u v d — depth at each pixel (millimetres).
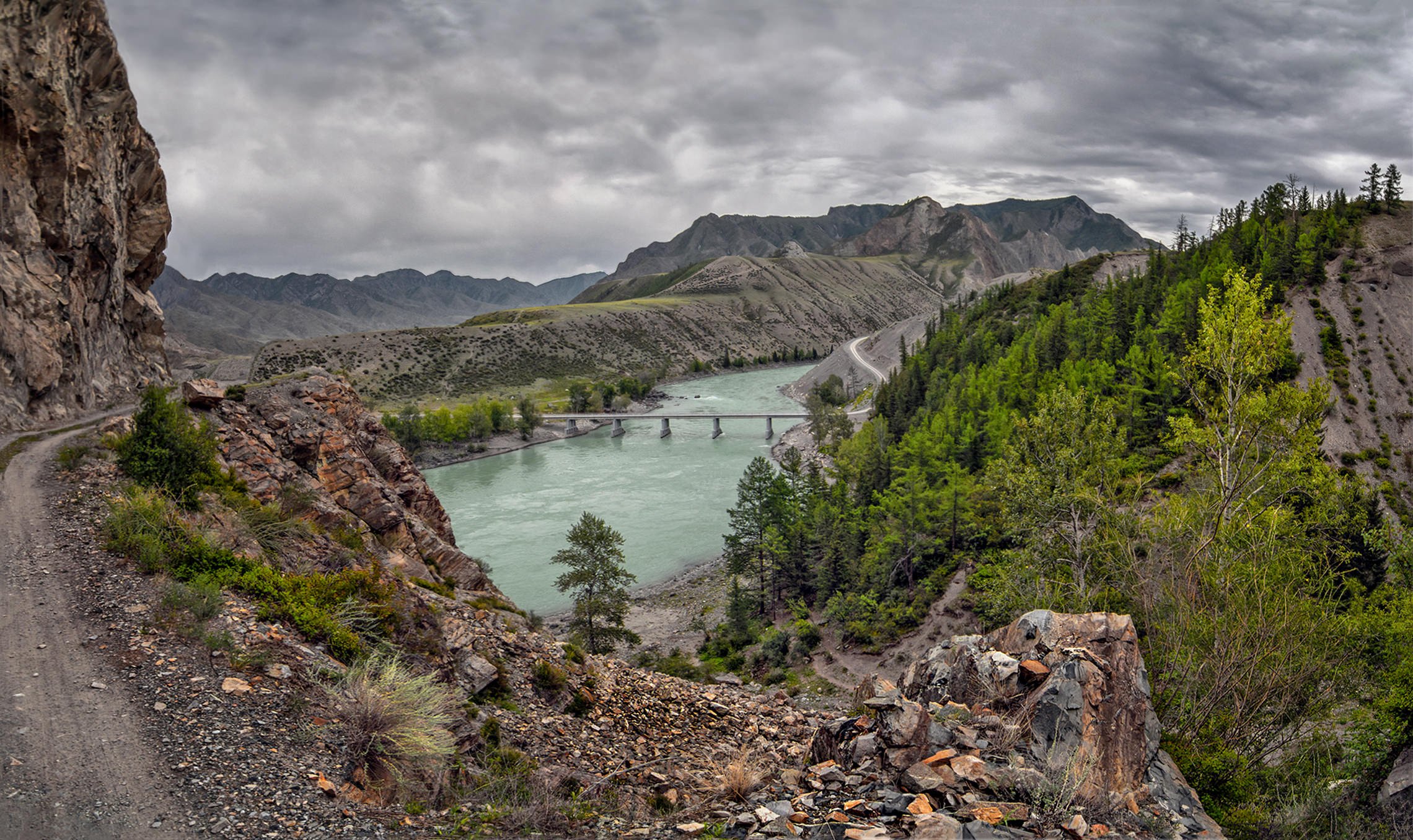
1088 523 31734
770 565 78062
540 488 130000
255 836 9383
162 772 10477
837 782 11602
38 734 11125
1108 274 189375
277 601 16797
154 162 58625
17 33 42156
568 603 75500
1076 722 11812
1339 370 94062
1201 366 32062
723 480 134500
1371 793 16531
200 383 28453
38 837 8977
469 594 29938
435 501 35500
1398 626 18234
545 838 10586
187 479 22359
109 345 51969
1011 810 9992
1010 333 152875
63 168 44031
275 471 26969
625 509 113938
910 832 9648
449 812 11352
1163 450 71312
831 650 59469
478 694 18812
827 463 135375
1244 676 17422
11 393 36844
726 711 23328
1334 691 18500
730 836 10258
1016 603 32562
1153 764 12367
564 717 19641
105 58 50344
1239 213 147250
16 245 40656
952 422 92812
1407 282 105750
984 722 12422
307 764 11289
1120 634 13688
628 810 13203
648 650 63688
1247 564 22047
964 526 68562
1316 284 109125
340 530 26250
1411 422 87750
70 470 22531
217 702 12414
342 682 13875
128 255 57719
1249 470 29734
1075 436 34250
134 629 14461
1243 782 15148
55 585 16016
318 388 31812
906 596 63875
